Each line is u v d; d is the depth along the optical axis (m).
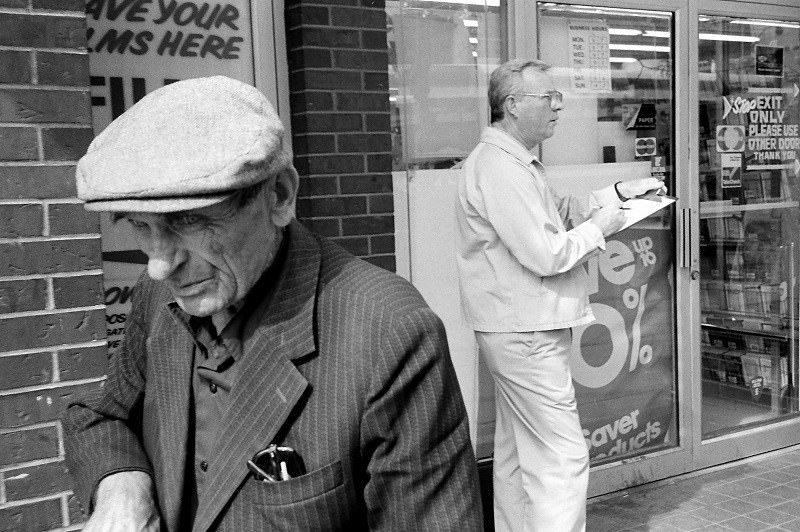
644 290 4.71
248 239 1.31
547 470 3.52
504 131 3.57
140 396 1.75
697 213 4.83
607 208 3.60
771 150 5.17
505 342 3.52
